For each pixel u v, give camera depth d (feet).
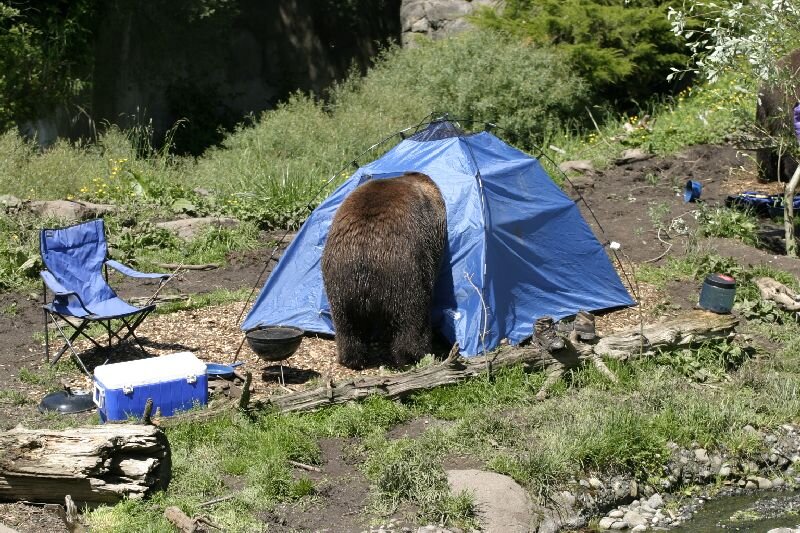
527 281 39.58
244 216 57.36
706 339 36.73
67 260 37.50
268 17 108.06
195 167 75.10
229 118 102.83
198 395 30.86
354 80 90.63
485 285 37.14
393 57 92.22
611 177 67.62
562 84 80.89
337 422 30.42
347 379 32.68
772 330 40.65
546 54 81.46
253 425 29.89
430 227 35.50
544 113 79.71
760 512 28.99
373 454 28.89
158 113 98.27
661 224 53.06
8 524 24.64
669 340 35.99
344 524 25.76
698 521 28.35
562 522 27.25
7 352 37.78
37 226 52.49
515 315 38.58
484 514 26.17
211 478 27.04
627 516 28.04
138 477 25.64
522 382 33.55
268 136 75.20
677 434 31.12
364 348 35.68
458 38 85.76
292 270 40.98
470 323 36.83
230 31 104.47
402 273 34.17
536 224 40.70
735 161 68.08
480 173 39.40
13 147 65.00
